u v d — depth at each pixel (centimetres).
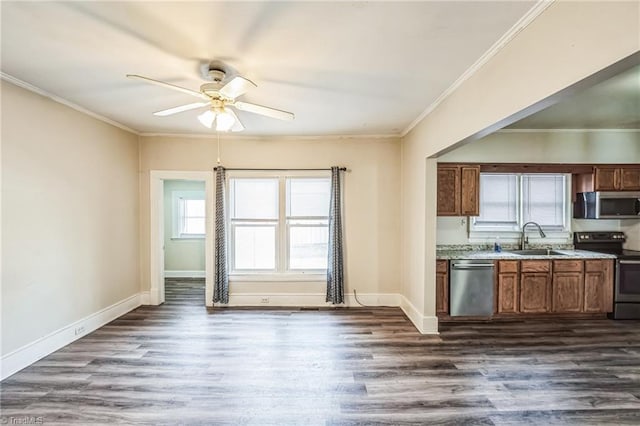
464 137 275
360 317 437
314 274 492
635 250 475
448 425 220
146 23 194
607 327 404
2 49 227
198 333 379
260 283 491
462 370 294
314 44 218
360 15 184
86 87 297
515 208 491
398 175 486
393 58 238
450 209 449
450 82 283
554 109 367
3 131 276
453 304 421
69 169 347
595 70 146
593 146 458
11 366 283
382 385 269
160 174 483
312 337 369
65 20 191
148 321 419
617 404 245
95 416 227
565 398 252
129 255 459
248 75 268
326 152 488
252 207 500
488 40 212
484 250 486
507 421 225
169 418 226
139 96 321
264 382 272
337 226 475
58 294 334
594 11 146
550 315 437
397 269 488
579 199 480
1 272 276
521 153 458
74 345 343
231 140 488
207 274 489
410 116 388
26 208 298
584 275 429
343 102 336
